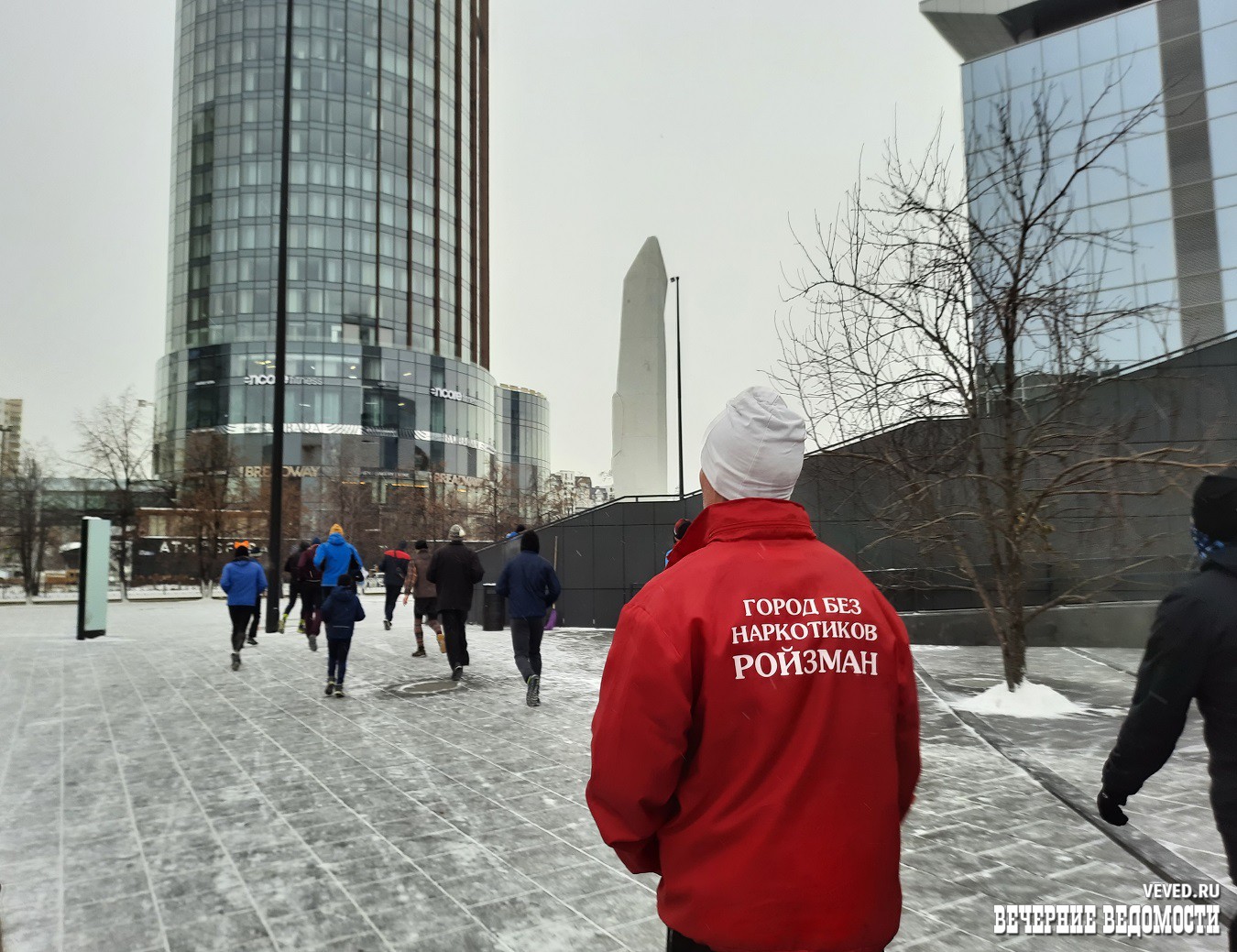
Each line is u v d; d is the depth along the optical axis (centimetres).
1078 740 664
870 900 136
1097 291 886
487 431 8719
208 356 7250
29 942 325
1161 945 315
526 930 334
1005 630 837
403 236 8006
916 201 862
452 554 1026
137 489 4322
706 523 168
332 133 7706
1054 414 845
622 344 3062
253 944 323
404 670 1127
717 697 142
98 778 575
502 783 558
